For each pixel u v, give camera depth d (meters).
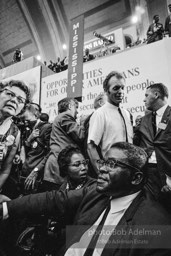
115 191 1.25
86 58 4.16
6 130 2.97
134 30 7.72
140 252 0.98
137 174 1.24
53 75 3.00
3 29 12.20
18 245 1.79
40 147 2.67
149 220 1.06
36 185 2.43
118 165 1.25
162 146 1.87
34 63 3.44
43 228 1.76
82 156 1.93
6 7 11.43
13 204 1.45
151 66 2.23
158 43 2.25
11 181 2.71
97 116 2.17
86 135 2.24
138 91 2.21
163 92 2.08
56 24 11.27
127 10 9.88
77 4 10.78
